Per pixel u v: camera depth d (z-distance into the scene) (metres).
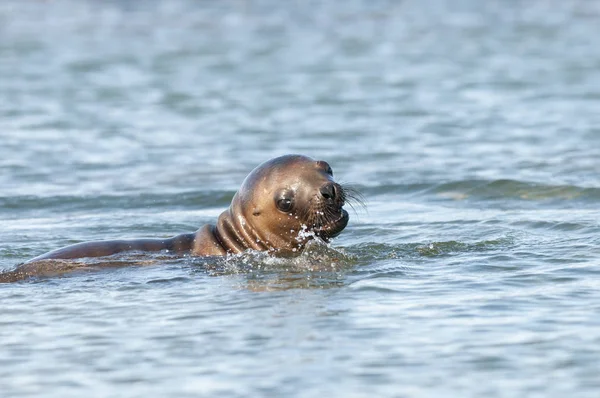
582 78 116.06
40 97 108.69
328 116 97.62
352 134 88.94
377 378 31.83
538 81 114.75
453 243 50.34
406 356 33.59
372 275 44.09
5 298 42.38
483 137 86.00
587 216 56.56
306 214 45.97
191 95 110.38
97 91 112.69
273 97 108.56
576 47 140.38
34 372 33.44
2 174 75.38
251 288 42.56
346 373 32.28
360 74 122.44
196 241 48.47
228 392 31.11
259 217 47.16
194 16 178.75
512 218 57.09
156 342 35.88
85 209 65.19
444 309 38.41
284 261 46.38
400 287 41.88
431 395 30.50
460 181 68.75
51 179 73.81
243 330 36.78
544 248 48.38
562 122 91.38
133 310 39.94
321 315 38.22
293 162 47.09
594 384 30.81
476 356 33.38
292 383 31.62
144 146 85.50
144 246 48.25
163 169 76.81
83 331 37.47
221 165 77.88
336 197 45.72
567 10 178.88
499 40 148.75
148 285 43.56
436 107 100.94
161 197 68.00
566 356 33.03
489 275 43.31
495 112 97.50
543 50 138.38
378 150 81.88
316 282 43.22
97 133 90.94
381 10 183.62
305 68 127.75
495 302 39.09
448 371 32.22
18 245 54.06
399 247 49.81
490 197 65.12
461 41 148.50
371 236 53.97
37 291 43.34
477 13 178.12
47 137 89.19
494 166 74.19
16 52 140.00
